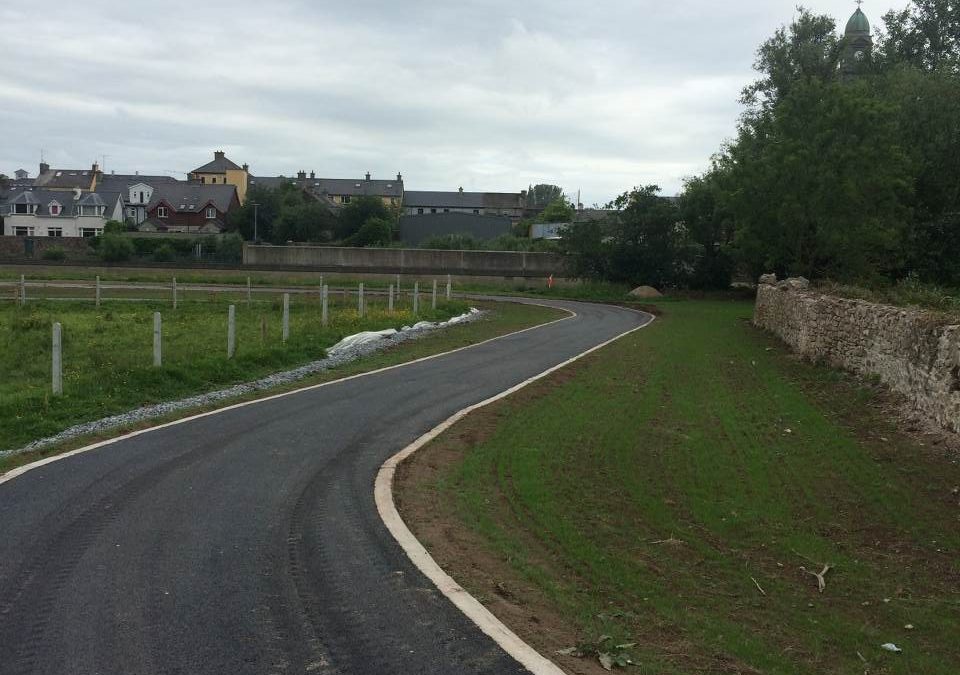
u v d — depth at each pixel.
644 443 10.59
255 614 5.17
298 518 7.20
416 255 51.62
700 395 14.09
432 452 9.82
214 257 58.81
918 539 7.41
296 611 5.22
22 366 16.50
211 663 4.51
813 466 9.59
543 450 10.07
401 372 16.39
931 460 9.72
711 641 5.30
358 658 4.59
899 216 33.03
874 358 14.38
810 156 30.23
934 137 35.88
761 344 22.02
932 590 6.41
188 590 5.54
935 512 8.04
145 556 6.20
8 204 88.56
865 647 5.43
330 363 17.61
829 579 6.59
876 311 14.36
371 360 18.23
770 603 6.10
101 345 19.34
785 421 11.99
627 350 20.42
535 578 6.08
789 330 21.39
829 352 17.23
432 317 27.55
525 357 18.91
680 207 46.06
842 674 5.00
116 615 5.12
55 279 44.03
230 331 17.00
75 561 6.06
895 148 30.64
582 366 17.45
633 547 7.07
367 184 125.88
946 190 35.84
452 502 7.90
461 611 5.26
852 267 30.78
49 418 11.66
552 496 8.30
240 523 7.04
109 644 4.73
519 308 35.81
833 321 17.02
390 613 5.21
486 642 4.82
